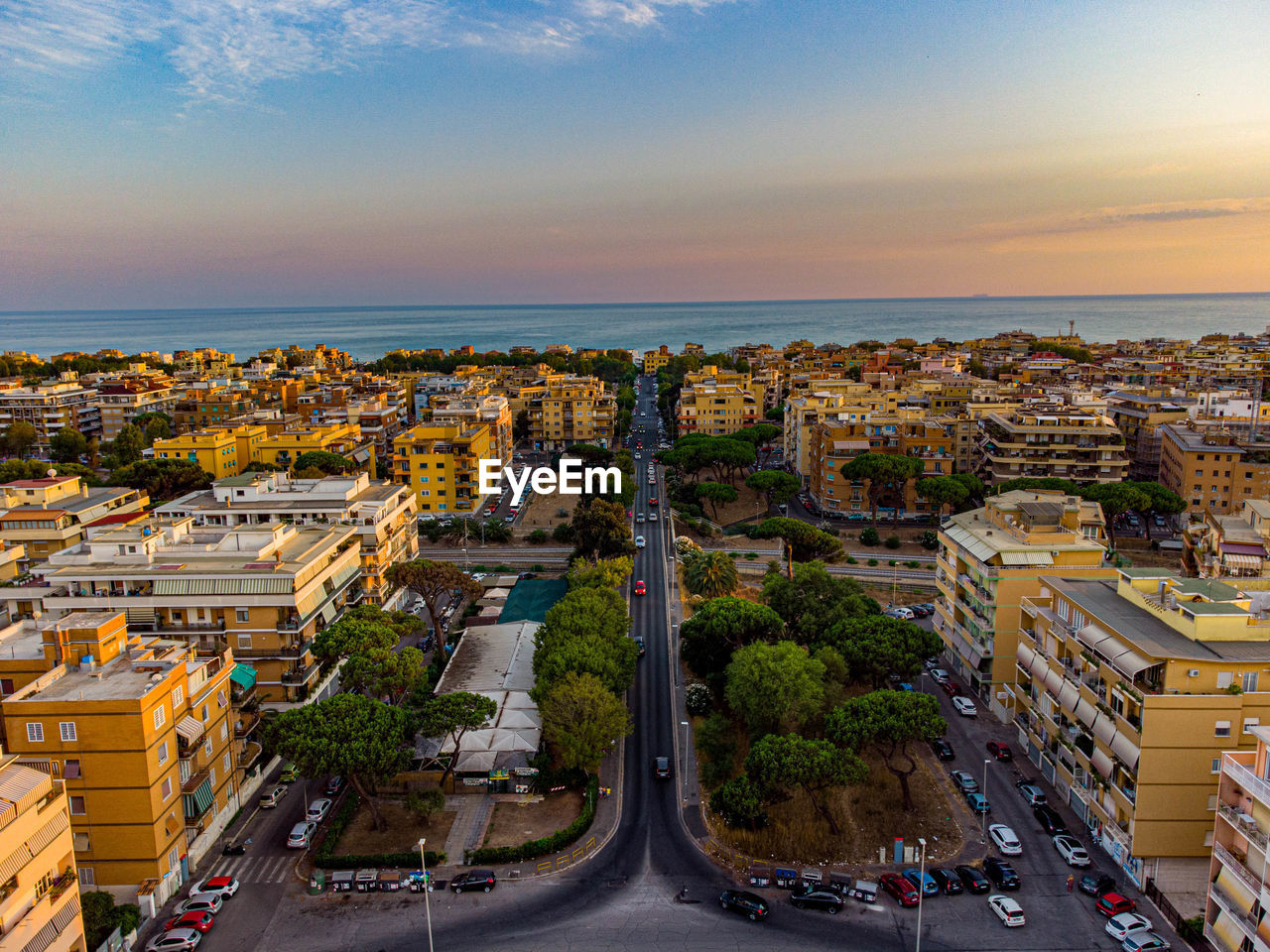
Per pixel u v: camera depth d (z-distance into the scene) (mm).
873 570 159250
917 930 64125
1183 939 63156
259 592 93750
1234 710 66062
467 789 86062
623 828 79375
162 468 183250
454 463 197500
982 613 102062
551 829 79000
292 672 94188
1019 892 69375
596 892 69938
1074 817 79875
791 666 87312
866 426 198875
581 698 83000
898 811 81000
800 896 68000
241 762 84250
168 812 69750
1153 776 67688
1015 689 95250
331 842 74938
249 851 76250
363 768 73875
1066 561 98062
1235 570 110125
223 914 67500
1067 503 111312
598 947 63250
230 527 116875
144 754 66375
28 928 48469
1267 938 53531
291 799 85125
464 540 172500
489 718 92375
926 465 193125
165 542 102812
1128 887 69562
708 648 107250
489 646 113500
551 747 92250
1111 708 73312
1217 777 66812
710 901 68750
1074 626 82438
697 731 91875
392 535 132125
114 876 67625
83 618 76188
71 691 68062
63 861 53281
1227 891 57719
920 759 90938
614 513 162000
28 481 138625
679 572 153875
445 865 73500
